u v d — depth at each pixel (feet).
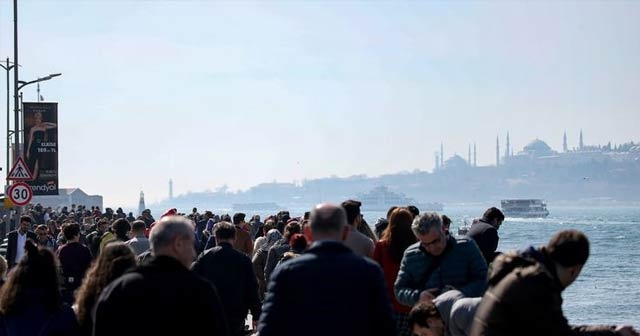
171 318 25.13
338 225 27.55
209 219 125.18
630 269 209.46
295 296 26.58
